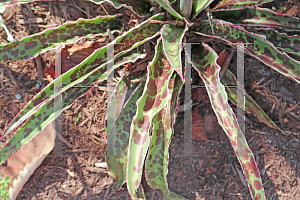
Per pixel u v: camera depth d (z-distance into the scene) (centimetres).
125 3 76
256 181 71
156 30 75
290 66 72
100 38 81
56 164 81
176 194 81
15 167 79
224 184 82
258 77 84
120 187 77
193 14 73
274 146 83
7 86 82
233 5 74
